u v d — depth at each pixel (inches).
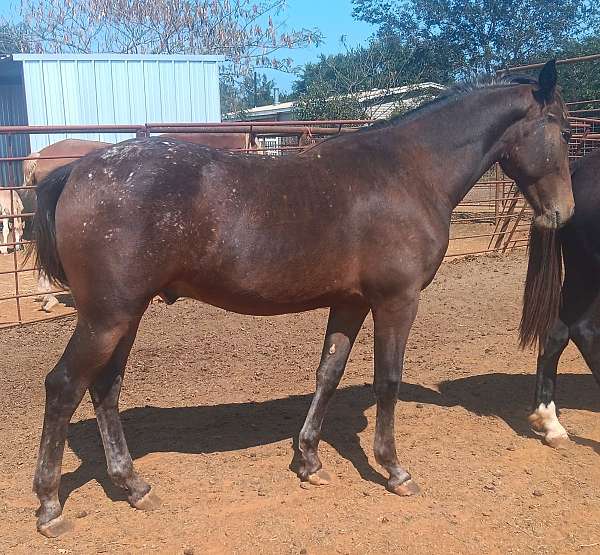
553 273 160.2
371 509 131.6
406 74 1051.9
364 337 258.1
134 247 111.7
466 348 245.1
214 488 139.6
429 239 132.6
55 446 120.0
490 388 203.6
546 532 124.7
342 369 143.9
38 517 122.4
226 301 125.6
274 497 136.0
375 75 990.4
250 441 164.4
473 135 141.7
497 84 147.0
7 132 259.0
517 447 161.9
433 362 229.5
